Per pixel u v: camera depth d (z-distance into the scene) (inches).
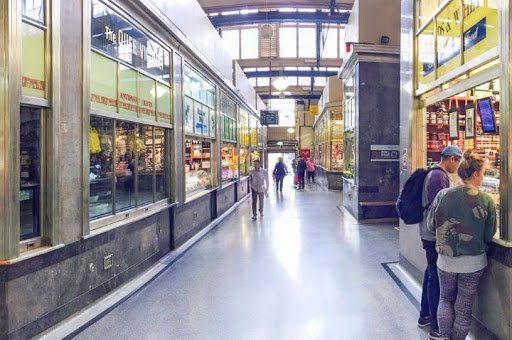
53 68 128.7
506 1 103.9
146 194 216.5
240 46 940.6
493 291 108.8
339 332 129.3
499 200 107.6
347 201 414.3
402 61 199.9
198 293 168.2
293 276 190.1
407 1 191.8
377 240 269.0
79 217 144.4
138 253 197.0
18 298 115.3
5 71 109.8
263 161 1019.9
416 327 132.6
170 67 248.8
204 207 335.9
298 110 1327.5
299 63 916.0
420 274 170.9
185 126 280.4
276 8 541.6
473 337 120.3
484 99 127.8
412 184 131.0
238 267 207.8
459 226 106.4
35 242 125.6
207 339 125.5
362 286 174.1
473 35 127.2
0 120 110.1
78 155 143.9
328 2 536.1
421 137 185.0
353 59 357.4
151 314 145.6
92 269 154.0
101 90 163.2
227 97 456.4
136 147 202.5
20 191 121.0
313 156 1237.1
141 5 191.6
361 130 343.9
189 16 278.7
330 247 249.6
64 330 130.1
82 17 144.9
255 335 128.0
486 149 136.9
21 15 114.6
